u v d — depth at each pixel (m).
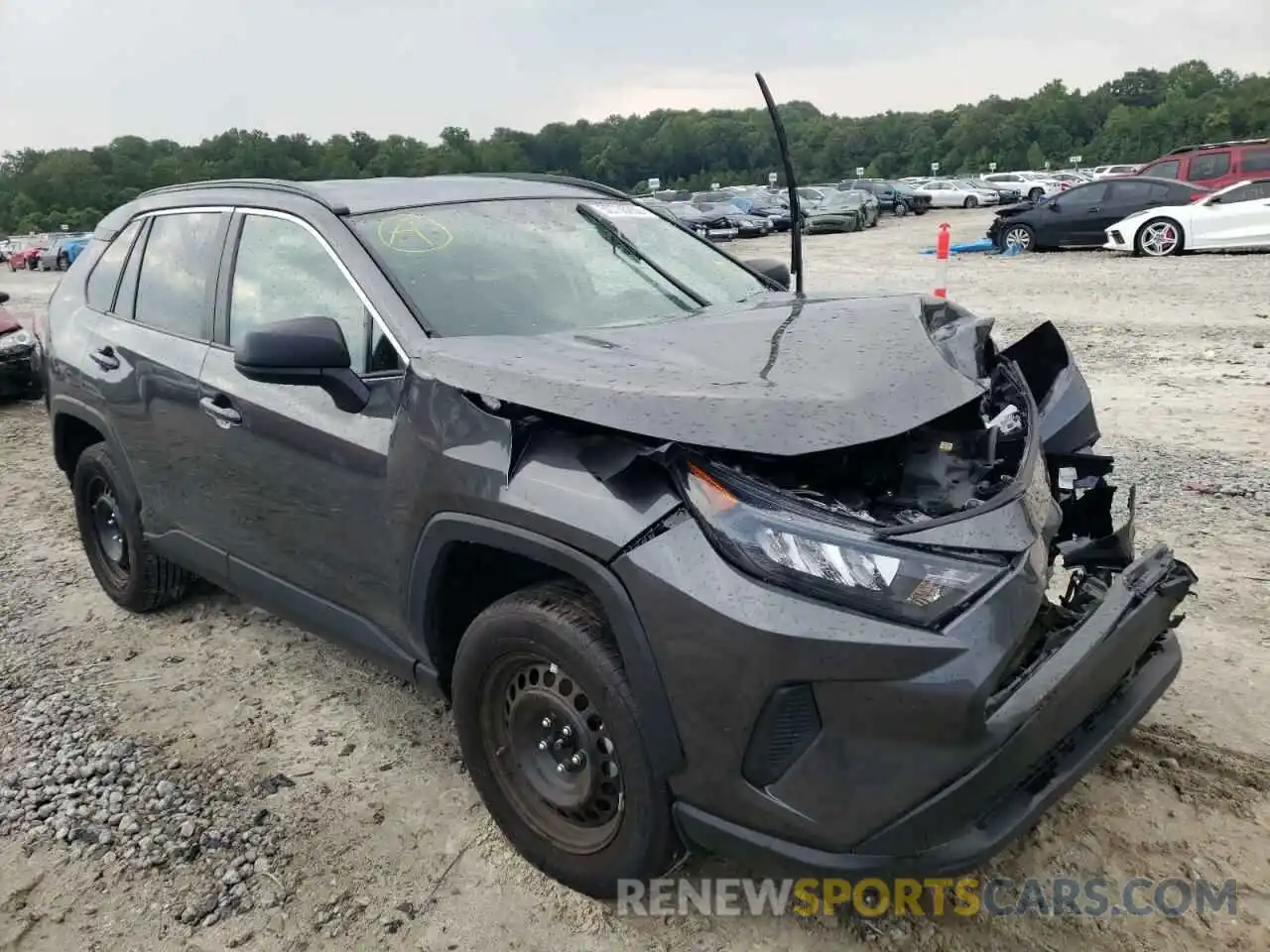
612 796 2.58
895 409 2.31
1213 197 17.67
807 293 3.81
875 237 29.81
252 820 3.19
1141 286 14.20
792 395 2.29
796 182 3.83
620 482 2.35
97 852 3.08
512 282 3.31
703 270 3.90
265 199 3.68
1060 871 2.75
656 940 2.62
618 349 2.75
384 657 3.17
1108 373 8.70
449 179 3.89
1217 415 7.12
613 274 3.58
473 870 2.92
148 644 4.47
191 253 3.98
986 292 14.66
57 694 4.03
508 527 2.52
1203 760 3.16
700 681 2.22
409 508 2.81
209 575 3.97
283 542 3.44
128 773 3.47
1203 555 4.64
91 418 4.38
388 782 3.35
